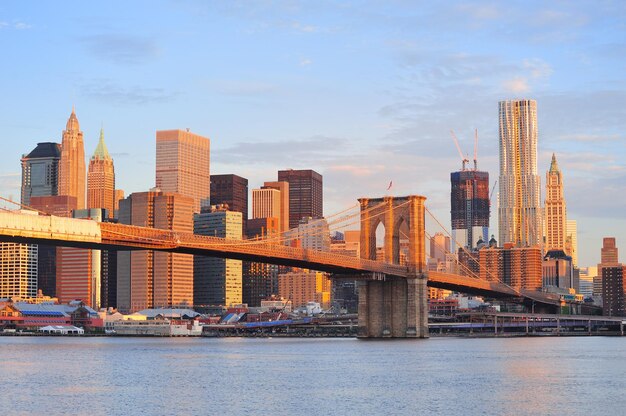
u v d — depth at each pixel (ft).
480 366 646.74
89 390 482.28
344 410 415.03
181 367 633.20
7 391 476.54
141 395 461.78
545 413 408.87
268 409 416.26
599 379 549.13
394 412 410.52
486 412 411.54
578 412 412.16
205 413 404.16
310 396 460.55
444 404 434.30
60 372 588.91
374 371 599.98
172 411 408.67
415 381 533.96
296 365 651.66
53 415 396.57
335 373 583.99
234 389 488.85
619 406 428.97
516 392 480.23
